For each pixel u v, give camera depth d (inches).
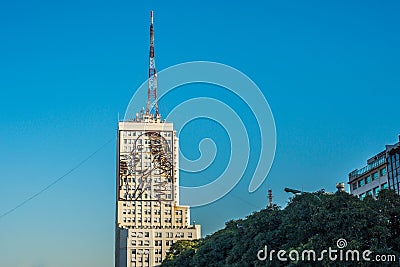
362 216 3019.2
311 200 3408.0
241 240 3828.7
